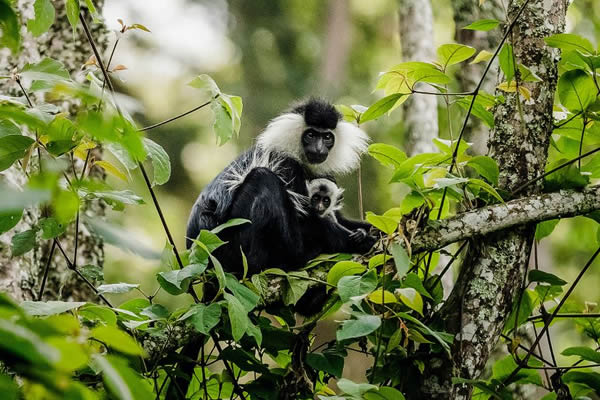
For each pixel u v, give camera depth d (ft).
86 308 19.65
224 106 23.71
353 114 29.25
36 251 28.86
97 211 35.70
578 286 64.23
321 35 95.30
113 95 17.53
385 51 92.73
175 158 91.66
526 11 24.90
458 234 23.52
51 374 7.15
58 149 18.99
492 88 37.50
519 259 24.16
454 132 49.80
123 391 7.91
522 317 25.84
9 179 24.23
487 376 34.14
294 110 38.99
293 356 24.44
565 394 24.56
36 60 30.94
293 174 35.99
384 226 22.52
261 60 95.14
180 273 21.77
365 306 23.13
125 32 21.35
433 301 24.49
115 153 19.94
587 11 59.31
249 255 30.73
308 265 26.76
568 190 24.36
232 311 20.94
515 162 24.50
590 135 26.12
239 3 97.35
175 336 23.40
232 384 26.27
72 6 20.63
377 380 24.08
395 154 27.45
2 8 8.76
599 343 26.63
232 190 32.37
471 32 38.55
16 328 6.70
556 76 25.08
